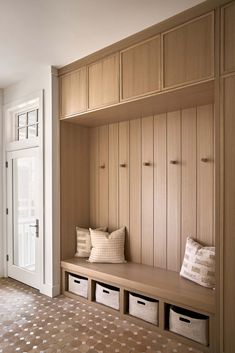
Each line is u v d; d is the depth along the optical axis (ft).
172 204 9.62
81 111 9.96
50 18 7.47
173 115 9.63
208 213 8.76
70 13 7.25
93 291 9.82
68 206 11.26
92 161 12.14
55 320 8.63
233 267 6.49
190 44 7.10
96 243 10.61
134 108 9.20
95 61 9.45
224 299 6.61
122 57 8.63
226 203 6.59
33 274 11.49
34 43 8.81
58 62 10.23
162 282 8.38
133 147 10.77
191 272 8.34
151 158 10.22
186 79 7.16
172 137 9.65
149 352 7.00
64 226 11.07
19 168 12.55
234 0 6.39
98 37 8.44
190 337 7.32
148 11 7.16
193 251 8.49
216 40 6.66
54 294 10.59
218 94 6.64
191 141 9.18
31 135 12.22
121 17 7.41
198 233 8.96
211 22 6.73
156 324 8.05
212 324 6.91
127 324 8.41
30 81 11.64
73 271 10.35
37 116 12.00
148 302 8.23
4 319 8.69
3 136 13.11
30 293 10.92
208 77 6.79
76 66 10.11
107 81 9.06
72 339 7.55
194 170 9.10
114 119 10.79
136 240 10.61
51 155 10.71
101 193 11.81
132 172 10.79
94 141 12.09
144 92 8.05
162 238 9.85
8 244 12.94
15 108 12.55
